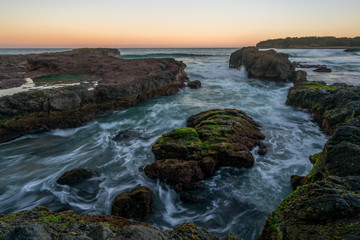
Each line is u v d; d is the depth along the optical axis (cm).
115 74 1862
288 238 351
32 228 290
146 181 742
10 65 2634
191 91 2094
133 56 6425
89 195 682
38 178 779
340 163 485
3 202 659
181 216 604
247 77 2784
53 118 1189
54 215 407
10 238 267
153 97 1809
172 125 1267
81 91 1329
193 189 690
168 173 709
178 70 2158
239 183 730
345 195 336
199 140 837
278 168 810
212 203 646
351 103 1024
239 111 1212
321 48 11525
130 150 975
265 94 1962
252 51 2984
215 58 5844
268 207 624
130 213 572
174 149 780
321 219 329
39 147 1023
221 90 2141
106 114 1430
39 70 2173
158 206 634
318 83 1855
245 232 548
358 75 2761
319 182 404
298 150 946
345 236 280
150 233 308
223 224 574
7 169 841
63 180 715
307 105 1398
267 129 1169
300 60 4788
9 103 1090
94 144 1049
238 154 784
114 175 793
